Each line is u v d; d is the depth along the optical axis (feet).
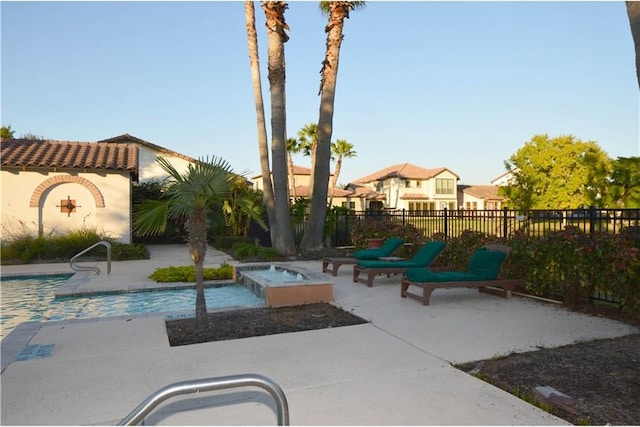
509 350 16.46
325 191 53.11
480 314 22.34
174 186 20.10
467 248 32.55
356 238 52.11
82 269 40.52
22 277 38.88
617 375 13.85
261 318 21.75
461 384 13.12
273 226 54.75
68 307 27.32
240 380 8.30
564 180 137.69
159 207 20.18
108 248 38.68
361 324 20.42
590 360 15.29
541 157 138.51
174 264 45.70
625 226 22.33
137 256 51.03
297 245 63.21
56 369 14.53
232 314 22.71
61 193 54.65
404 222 47.14
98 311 26.32
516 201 144.87
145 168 95.61
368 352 16.22
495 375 13.96
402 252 42.19
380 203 188.44
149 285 32.19
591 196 132.16
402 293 26.76
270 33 50.34
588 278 22.85
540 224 27.89
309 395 12.35
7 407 11.68
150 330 19.27
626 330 19.22
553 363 15.01
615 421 10.79
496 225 33.53
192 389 7.98
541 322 20.66
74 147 61.31
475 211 36.14
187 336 18.56
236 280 35.22
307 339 17.95
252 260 48.06
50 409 11.57
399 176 195.93
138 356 15.84
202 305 19.84
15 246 47.24
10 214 51.70
